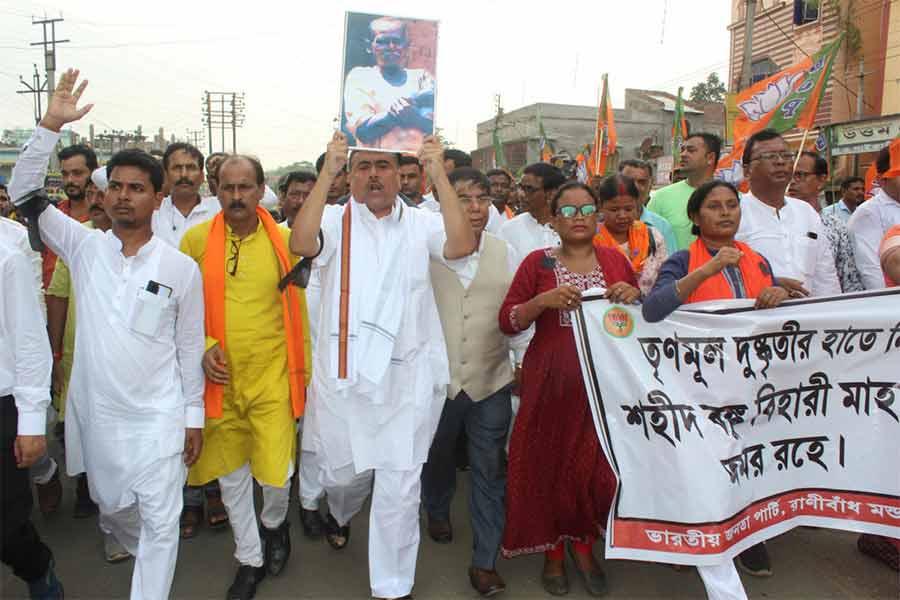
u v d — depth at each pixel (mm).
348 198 3641
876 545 3826
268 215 3627
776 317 3309
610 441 3301
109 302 3053
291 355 3566
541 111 39375
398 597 3336
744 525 3213
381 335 3254
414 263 3383
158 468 3012
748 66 16688
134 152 3047
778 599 3484
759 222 4164
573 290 3273
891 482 3322
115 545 3809
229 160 3459
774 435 3357
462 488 5012
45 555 3246
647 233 4488
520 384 3711
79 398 3158
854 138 15320
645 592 3576
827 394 3363
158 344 3086
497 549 3557
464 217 3266
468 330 3693
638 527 3191
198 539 4156
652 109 39219
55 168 21141
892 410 3320
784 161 4043
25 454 2859
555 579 3568
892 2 18016
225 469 3475
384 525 3340
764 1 21094
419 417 3354
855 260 4629
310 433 3639
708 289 3412
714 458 3150
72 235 3207
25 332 2871
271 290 3545
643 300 3334
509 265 3873
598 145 10094
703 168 5102
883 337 3316
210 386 3398
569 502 3467
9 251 2859
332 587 3619
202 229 3580
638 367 3283
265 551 3729
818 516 3381
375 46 3227
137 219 3021
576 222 3449
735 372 3289
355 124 3221
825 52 7523
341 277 3330
